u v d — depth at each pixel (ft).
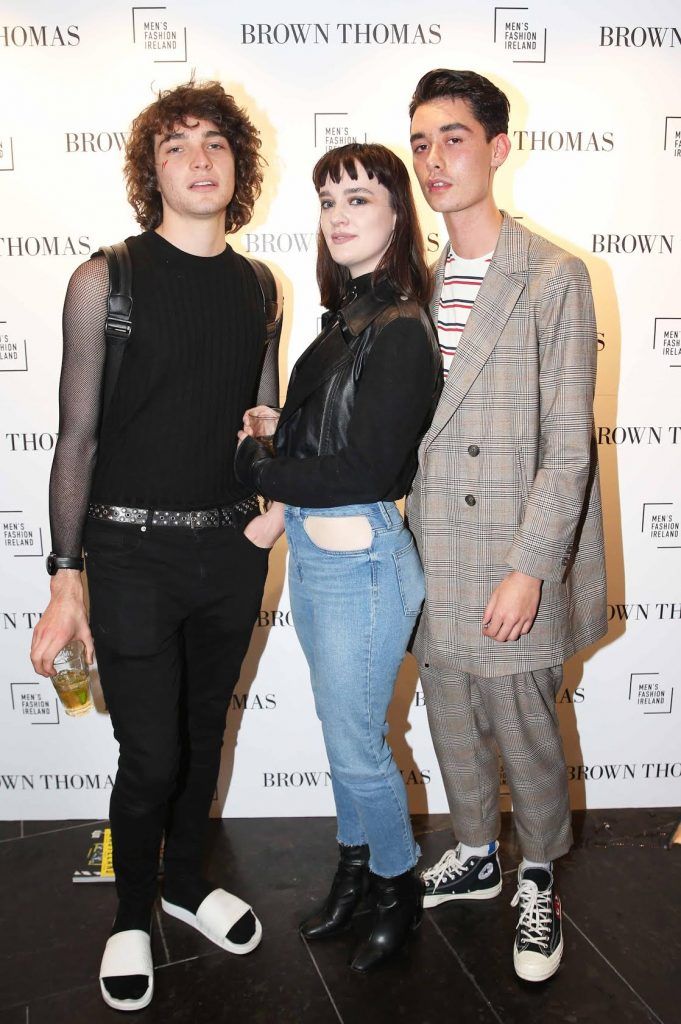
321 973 5.85
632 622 7.51
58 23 6.47
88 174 6.67
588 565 5.73
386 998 5.62
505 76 6.63
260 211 6.88
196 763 6.19
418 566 5.42
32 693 7.52
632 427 7.19
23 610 7.36
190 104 5.08
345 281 5.35
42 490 7.16
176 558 5.40
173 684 5.57
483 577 5.35
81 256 6.80
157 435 5.26
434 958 5.98
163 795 5.56
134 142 5.35
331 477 4.72
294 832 7.55
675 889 6.69
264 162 6.30
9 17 6.45
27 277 6.82
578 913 6.41
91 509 5.44
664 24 6.57
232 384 5.47
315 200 6.86
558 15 6.55
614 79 6.64
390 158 4.76
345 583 5.06
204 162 5.04
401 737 7.69
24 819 7.75
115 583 5.34
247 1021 5.46
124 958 5.65
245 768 7.71
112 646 5.37
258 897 6.63
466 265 5.39
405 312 4.75
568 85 6.65
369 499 4.78
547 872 6.03
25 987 5.76
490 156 5.15
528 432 5.20
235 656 5.98
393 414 4.66
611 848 7.23
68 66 6.53
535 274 5.12
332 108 6.69
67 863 7.09
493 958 5.98
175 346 5.15
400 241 4.83
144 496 5.32
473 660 5.44
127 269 5.06
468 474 5.31
